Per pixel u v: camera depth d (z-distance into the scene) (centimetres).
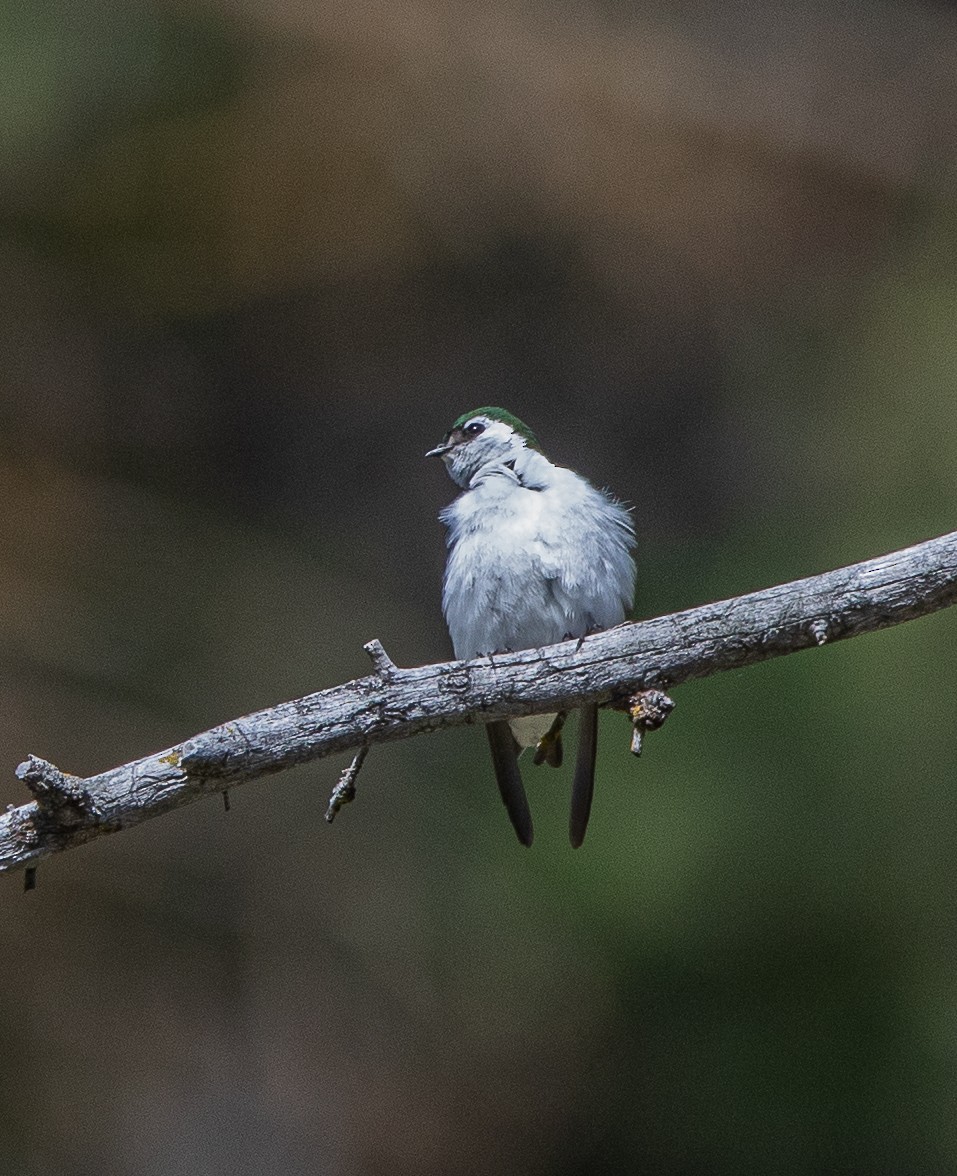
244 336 1577
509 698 582
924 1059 1037
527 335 1567
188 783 564
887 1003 1045
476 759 1188
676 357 1515
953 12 1501
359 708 577
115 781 559
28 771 544
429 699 582
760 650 587
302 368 1598
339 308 1566
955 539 584
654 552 1193
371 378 1617
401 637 1495
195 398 1584
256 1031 1086
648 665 586
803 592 586
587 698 587
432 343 1588
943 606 584
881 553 1135
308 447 1620
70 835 557
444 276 1523
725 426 1505
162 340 1553
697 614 587
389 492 1638
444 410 1623
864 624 584
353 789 595
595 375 1574
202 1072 1062
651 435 1557
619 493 1555
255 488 1608
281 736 571
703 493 1529
